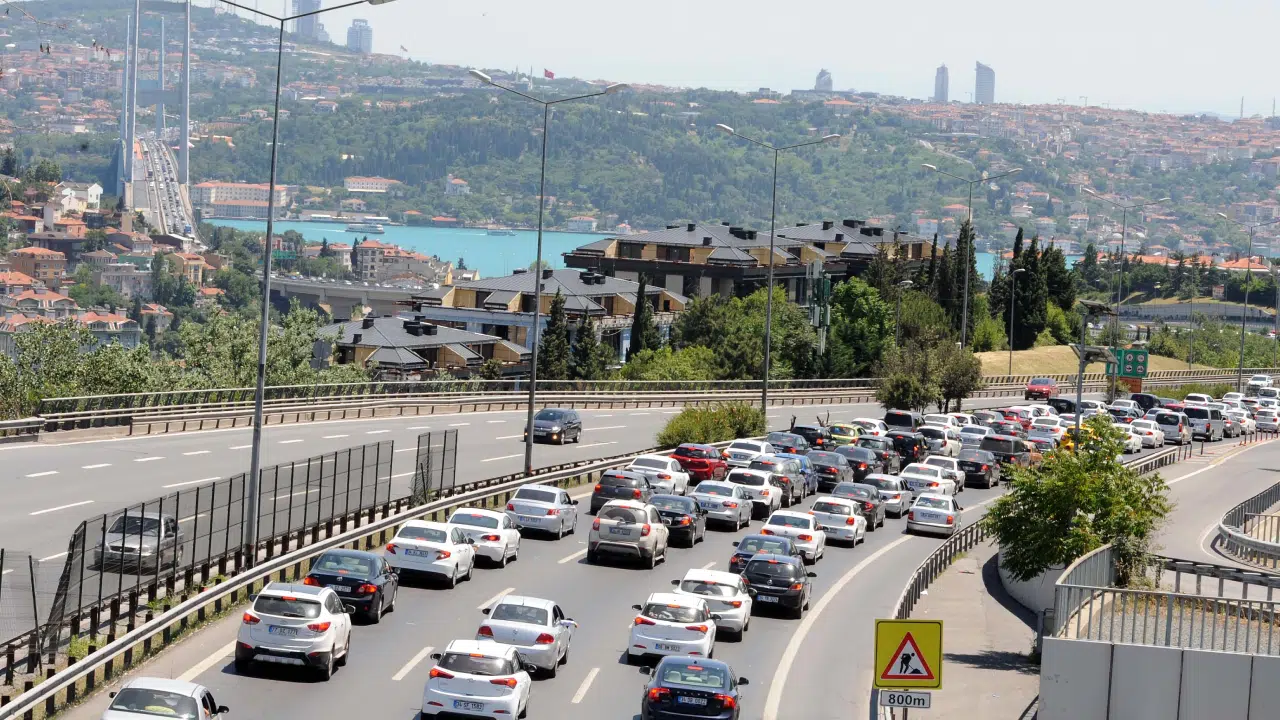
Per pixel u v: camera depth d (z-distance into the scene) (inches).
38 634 4352.9
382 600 5536.4
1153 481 7032.5
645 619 5187.0
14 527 6855.3
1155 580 7007.9
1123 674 4869.6
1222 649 4884.4
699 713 4141.2
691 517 7819.9
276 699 4347.9
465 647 4215.1
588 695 4726.9
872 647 5940.0
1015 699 5570.9
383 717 4229.8
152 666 4645.7
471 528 6791.3
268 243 6560.0
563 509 7746.1
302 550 6210.6
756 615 6471.5
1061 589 5093.5
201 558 5664.4
